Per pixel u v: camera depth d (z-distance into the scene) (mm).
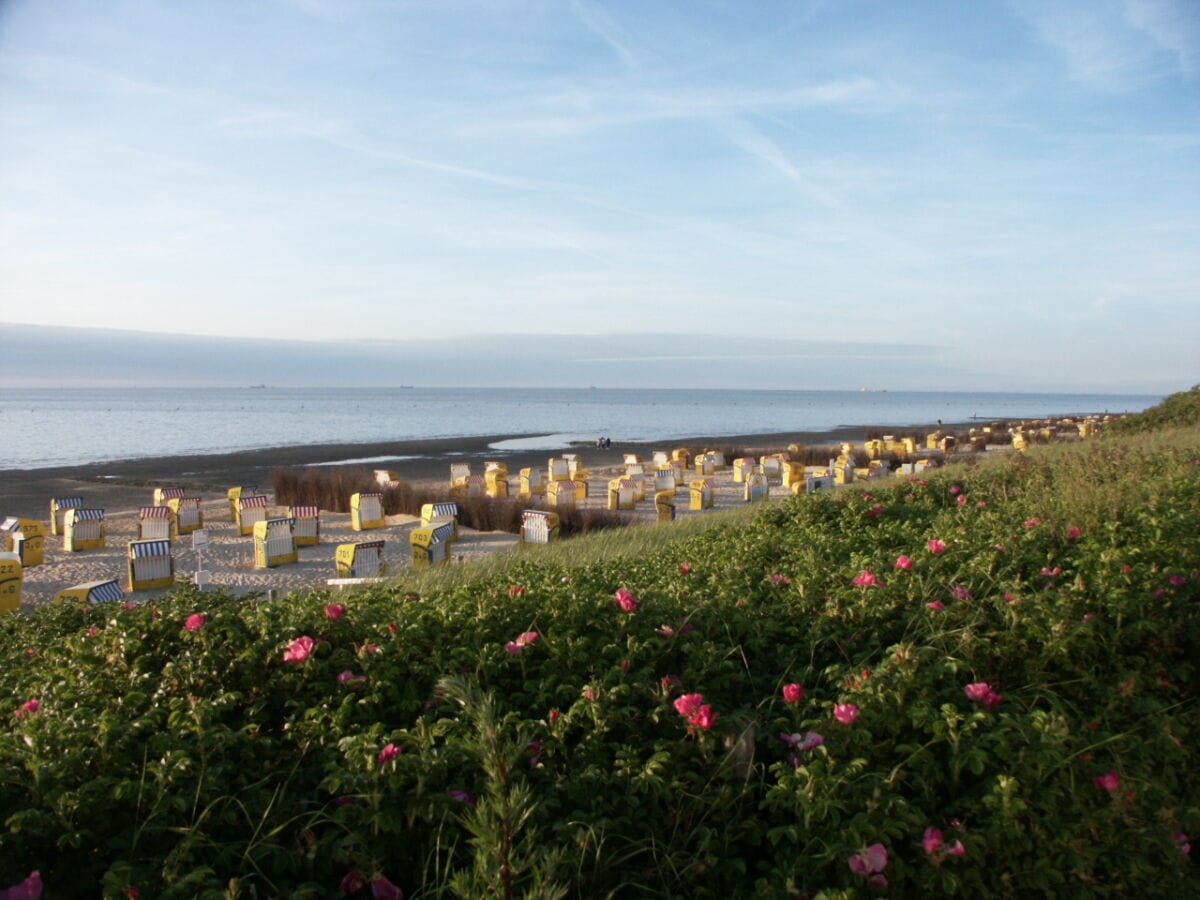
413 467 43188
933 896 2566
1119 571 4523
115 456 49250
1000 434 57375
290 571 16516
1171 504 6660
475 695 2471
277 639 3668
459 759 2764
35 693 3410
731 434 79188
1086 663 3814
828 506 8898
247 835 2648
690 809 2854
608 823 2676
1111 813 2809
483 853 2197
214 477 37438
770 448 51781
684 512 24609
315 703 3340
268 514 21703
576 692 3393
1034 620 3869
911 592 4547
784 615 4535
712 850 2709
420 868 2596
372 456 51188
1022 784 2820
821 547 6527
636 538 12711
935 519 7555
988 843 2660
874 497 9367
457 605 4309
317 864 2529
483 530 22156
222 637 3789
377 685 3332
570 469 33156
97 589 11656
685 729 3211
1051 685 3674
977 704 3213
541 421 109188
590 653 3773
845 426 95812
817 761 2826
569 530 21266
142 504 27703
